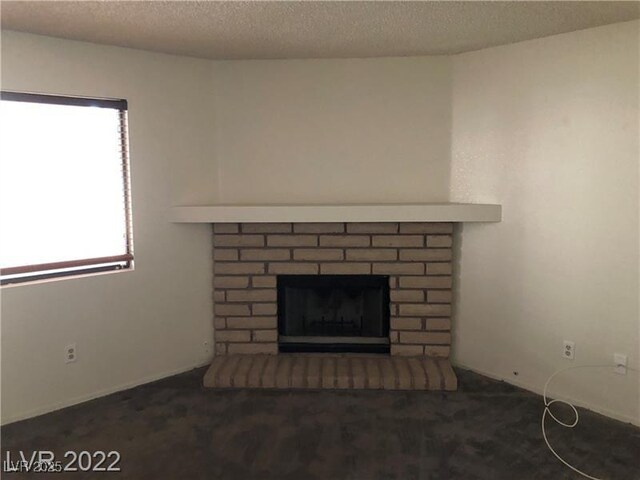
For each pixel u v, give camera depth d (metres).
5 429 2.73
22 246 2.86
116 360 3.22
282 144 3.60
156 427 2.75
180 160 3.43
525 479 2.25
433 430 2.69
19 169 2.82
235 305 3.60
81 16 2.42
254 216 3.30
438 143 3.46
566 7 2.35
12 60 2.70
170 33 2.76
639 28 2.55
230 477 2.28
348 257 3.50
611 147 2.70
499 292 3.28
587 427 2.70
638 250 2.65
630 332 2.72
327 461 2.40
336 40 2.94
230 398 3.11
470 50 3.24
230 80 3.56
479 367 3.44
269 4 2.25
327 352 3.64
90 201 3.10
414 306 3.51
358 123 3.54
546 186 2.98
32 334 2.87
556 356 3.03
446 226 3.40
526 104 3.03
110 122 3.14
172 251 3.43
